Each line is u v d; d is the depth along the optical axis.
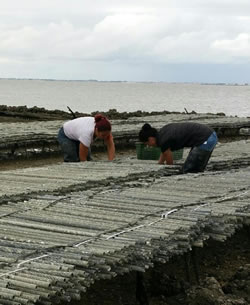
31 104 66.44
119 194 6.90
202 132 8.87
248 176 8.41
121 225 5.43
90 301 5.54
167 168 8.92
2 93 125.50
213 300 5.18
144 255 4.77
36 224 5.50
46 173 8.44
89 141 9.48
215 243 7.45
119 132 15.33
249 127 20.66
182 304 5.34
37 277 4.12
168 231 5.21
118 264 4.71
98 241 4.91
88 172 8.51
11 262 4.38
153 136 8.81
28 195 6.77
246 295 5.59
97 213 5.93
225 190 7.21
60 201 6.50
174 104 79.31
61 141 9.84
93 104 71.81
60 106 62.84
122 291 5.85
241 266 6.57
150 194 6.91
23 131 14.33
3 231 5.28
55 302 4.13
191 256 6.54
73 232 5.20
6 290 3.93
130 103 78.94
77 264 4.38
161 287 5.66
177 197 6.71
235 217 5.83
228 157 11.04
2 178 8.01
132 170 8.67
